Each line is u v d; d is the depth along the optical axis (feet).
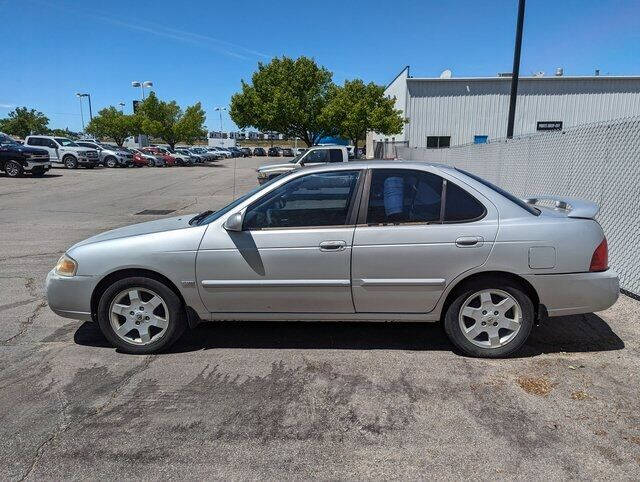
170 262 13.24
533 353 13.69
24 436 10.16
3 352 14.24
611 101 101.50
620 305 17.30
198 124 189.26
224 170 117.60
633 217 17.98
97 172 100.68
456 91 103.09
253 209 13.38
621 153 18.66
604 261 12.91
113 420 10.71
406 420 10.59
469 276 12.88
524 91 102.12
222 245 13.17
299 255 12.97
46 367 13.25
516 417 10.63
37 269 23.71
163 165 138.41
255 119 127.65
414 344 14.38
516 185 29.53
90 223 38.24
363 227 12.92
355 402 11.33
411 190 13.12
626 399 11.28
